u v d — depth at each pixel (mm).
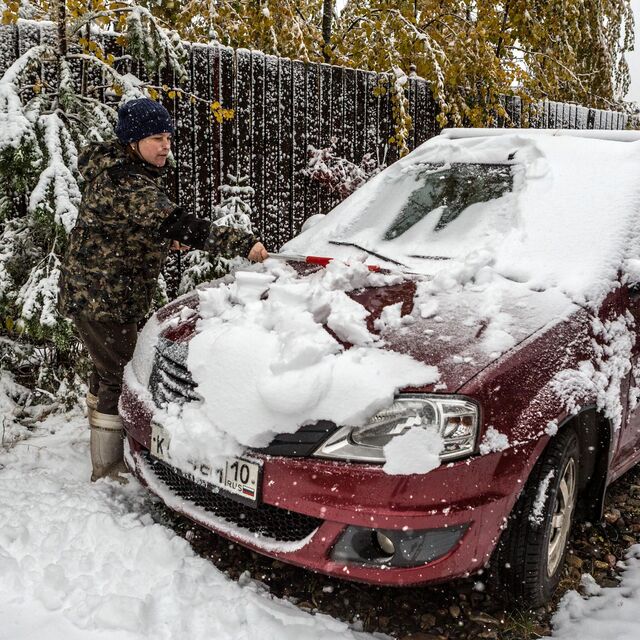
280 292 2578
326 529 2129
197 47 4988
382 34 6863
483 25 7664
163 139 2873
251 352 2352
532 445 2191
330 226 3693
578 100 10820
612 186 3111
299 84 5680
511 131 3850
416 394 2133
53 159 3574
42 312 3596
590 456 2664
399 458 2057
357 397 2129
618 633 2256
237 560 2645
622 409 2678
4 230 3990
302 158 5801
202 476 2359
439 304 2568
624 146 3340
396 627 2311
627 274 2826
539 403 2236
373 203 3744
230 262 4777
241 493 2240
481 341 2322
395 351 2287
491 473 2119
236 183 5188
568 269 2740
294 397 2146
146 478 2682
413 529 2045
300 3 7656
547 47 8898
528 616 2346
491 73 7316
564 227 2951
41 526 2691
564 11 8383
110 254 2869
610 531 2965
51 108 3955
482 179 3471
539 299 2574
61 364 4230
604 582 2613
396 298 2652
